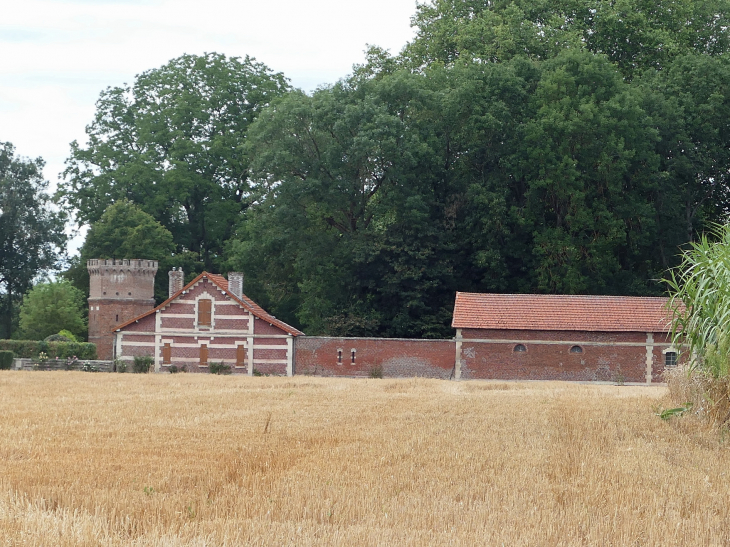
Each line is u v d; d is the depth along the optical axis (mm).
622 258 67812
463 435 21344
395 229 66250
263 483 15273
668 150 66938
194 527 12539
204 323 59812
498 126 64250
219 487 15070
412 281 64688
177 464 16797
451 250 66125
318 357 58500
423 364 56438
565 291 62594
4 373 47375
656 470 16938
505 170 66688
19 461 17000
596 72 65375
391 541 12031
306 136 66125
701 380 23531
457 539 12070
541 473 16562
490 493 14789
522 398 32188
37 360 60406
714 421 22500
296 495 14391
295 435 21094
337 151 64500
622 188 65688
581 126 62406
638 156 63969
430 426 23109
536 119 65125
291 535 12164
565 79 64625
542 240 63000
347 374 57656
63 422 23406
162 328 60094
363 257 64062
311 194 65500
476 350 55000
